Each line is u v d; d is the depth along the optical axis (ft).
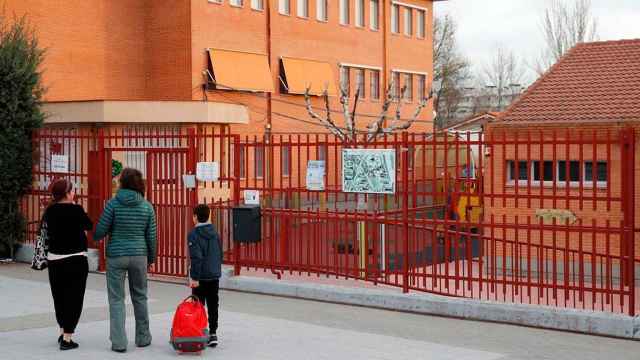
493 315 41.57
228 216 52.29
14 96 62.28
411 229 46.03
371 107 159.94
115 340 34.45
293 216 49.44
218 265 35.76
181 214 53.88
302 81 139.23
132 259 34.68
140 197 34.96
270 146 50.03
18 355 33.68
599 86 63.62
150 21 119.55
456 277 43.80
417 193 45.16
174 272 54.90
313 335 38.04
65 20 108.06
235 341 36.70
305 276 51.37
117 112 85.66
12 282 53.88
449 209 51.52
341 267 48.11
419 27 176.35
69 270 34.71
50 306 45.01
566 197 40.04
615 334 38.37
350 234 59.88
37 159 63.62
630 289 38.58
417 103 174.81
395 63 167.02
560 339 37.88
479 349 35.55
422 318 42.57
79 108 84.69
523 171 62.18
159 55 119.34
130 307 44.93
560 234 60.59
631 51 66.64
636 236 58.29
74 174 60.70
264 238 50.90
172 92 118.62
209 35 121.08
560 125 60.54
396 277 45.98
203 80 120.06
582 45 69.31
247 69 126.82
